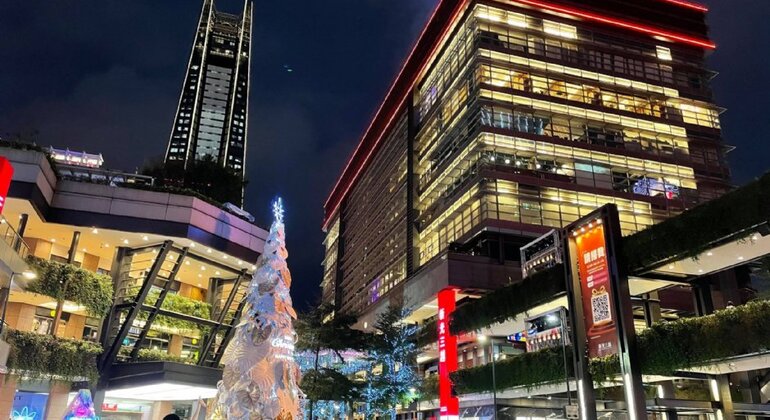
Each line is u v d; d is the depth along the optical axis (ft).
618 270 95.50
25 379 147.02
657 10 298.35
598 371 99.60
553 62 263.29
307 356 165.07
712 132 276.00
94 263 179.01
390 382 169.68
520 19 270.87
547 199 235.61
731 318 81.00
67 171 178.09
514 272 203.82
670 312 176.86
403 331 183.83
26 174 144.77
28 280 129.80
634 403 88.17
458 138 264.31
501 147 238.07
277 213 51.88
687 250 87.45
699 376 103.86
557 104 254.27
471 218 239.50
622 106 268.41
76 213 159.74
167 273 193.47
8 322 153.58
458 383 143.74
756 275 130.82
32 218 153.99
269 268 48.96
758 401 115.65
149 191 169.37
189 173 217.56
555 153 244.63
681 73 288.71
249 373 44.42
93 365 154.61
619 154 254.68
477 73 251.60
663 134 266.77
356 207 441.68
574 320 103.91
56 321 150.00
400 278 311.68
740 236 81.46
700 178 262.67
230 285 204.03
